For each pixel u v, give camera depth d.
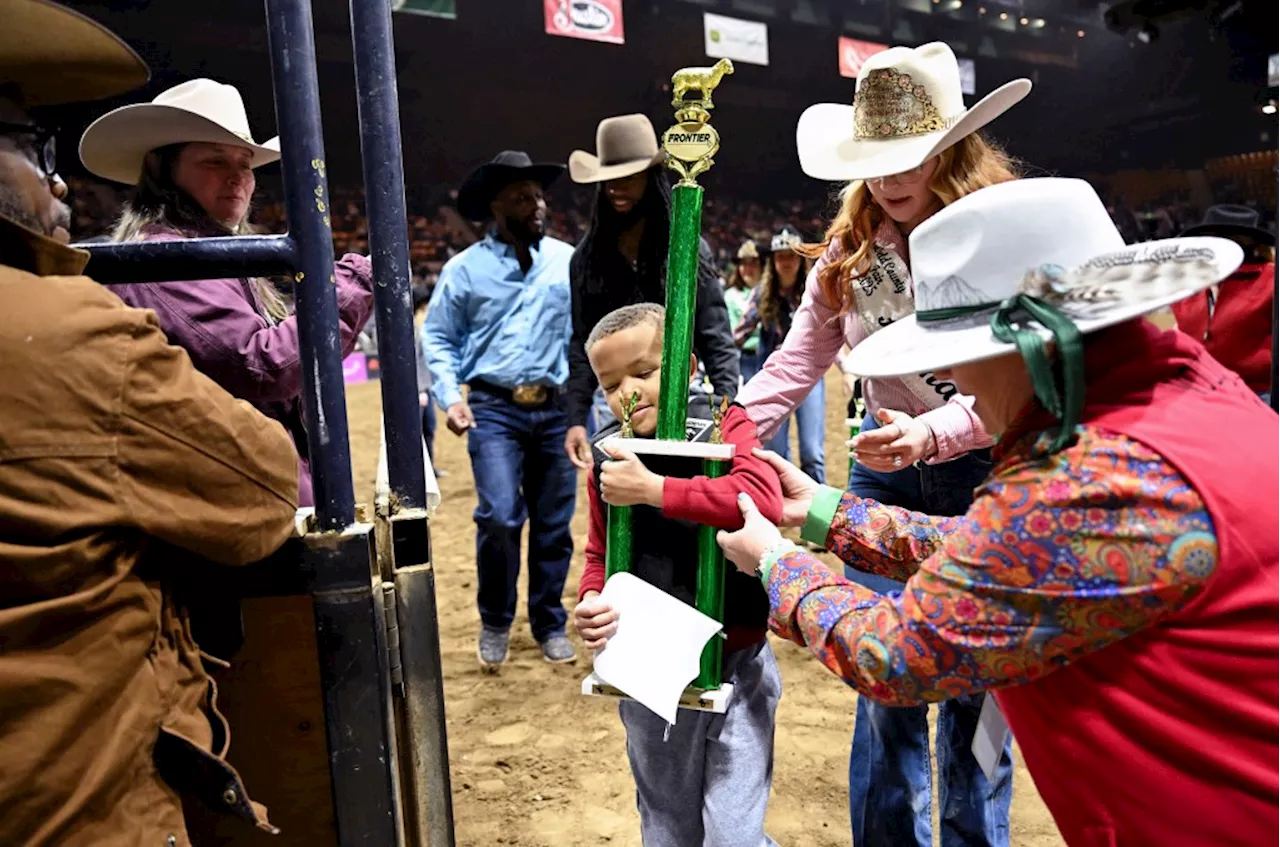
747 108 30.00
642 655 1.63
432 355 3.91
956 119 1.90
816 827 2.74
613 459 1.71
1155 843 1.19
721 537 1.51
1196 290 1.06
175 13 19.64
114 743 1.18
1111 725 1.16
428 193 26.30
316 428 1.46
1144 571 1.06
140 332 1.19
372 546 1.49
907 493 2.24
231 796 1.26
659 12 25.34
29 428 1.11
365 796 1.49
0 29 1.17
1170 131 31.86
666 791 1.92
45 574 1.12
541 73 26.31
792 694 3.61
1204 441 1.08
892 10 27.53
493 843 2.72
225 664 1.40
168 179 2.20
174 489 1.21
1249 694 1.08
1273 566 1.06
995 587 1.11
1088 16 30.12
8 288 1.14
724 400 1.85
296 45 1.39
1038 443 1.13
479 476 3.85
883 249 2.06
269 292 2.30
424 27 23.64
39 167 1.28
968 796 2.15
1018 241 1.17
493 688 3.78
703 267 3.12
